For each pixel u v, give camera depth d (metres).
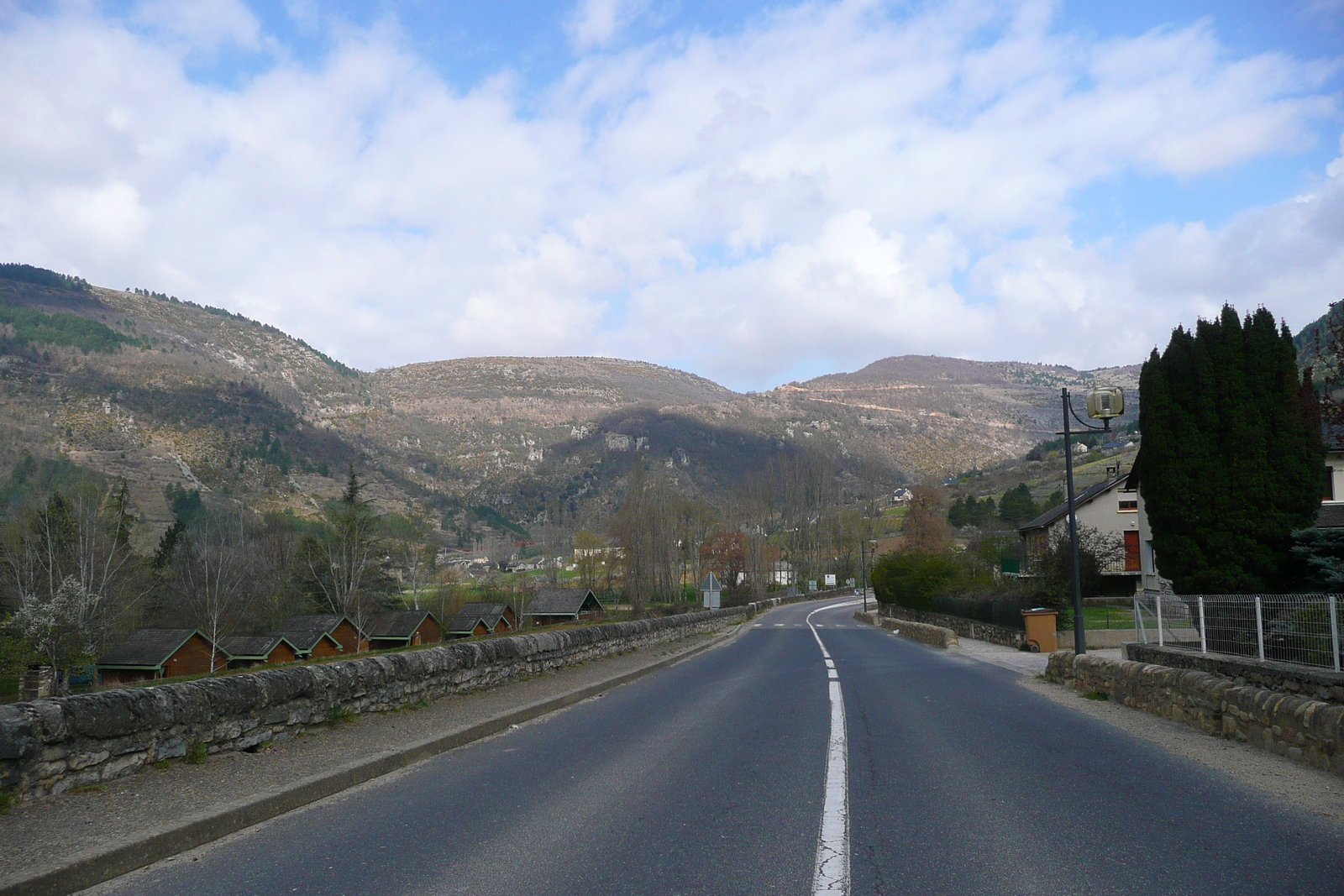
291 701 8.52
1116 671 12.41
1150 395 18.94
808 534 100.06
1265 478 17.55
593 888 4.42
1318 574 16.91
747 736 9.49
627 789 6.81
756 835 5.43
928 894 4.31
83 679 41.97
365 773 7.21
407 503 161.25
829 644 30.84
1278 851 5.04
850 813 5.98
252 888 4.46
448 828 5.64
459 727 9.30
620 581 85.81
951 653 25.28
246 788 6.25
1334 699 9.30
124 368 174.75
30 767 5.79
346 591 62.78
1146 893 4.31
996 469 169.25
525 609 70.31
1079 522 42.28
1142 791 6.66
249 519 92.75
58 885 4.34
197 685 7.41
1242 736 8.86
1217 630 12.52
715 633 36.97
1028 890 4.37
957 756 8.19
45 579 47.00
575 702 12.95
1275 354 17.81
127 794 6.02
